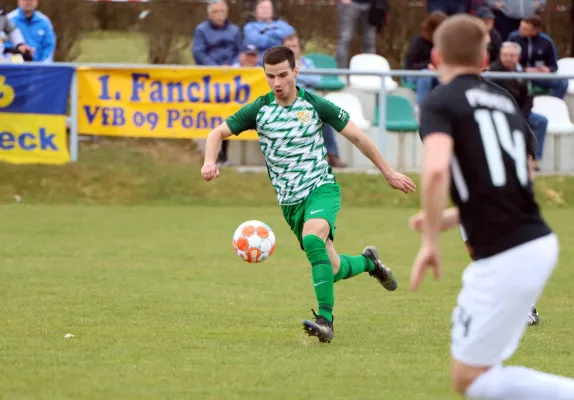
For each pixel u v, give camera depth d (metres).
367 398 12.30
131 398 12.20
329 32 45.00
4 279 21.28
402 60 44.66
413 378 13.33
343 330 16.67
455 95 10.38
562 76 33.88
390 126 36.03
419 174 35.62
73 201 33.78
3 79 33.53
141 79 33.72
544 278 10.09
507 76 33.56
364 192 35.09
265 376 13.35
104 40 45.78
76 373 13.41
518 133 10.45
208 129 33.88
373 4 40.00
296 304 18.98
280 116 16.41
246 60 34.78
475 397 10.26
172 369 13.69
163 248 25.94
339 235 28.45
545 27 45.03
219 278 21.86
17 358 14.25
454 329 10.31
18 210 32.19
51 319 17.19
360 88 37.34
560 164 37.16
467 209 10.25
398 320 17.59
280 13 44.72
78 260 23.92
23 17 35.88
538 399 10.08
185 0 43.50
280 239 28.00
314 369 13.79
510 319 10.05
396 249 26.20
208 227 29.72
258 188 35.03
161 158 37.38
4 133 33.97
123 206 33.75
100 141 37.34
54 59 42.50
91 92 33.84
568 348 15.43
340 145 36.59
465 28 10.62
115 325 16.78
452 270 23.38
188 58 43.84
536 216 10.26
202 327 16.72
